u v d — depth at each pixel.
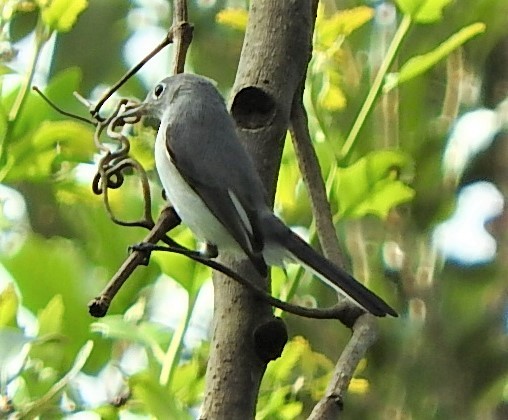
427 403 9.30
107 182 5.11
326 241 5.16
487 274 10.00
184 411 5.07
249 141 5.03
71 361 5.51
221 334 4.41
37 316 5.74
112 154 5.16
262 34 4.95
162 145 5.85
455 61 8.96
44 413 5.25
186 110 5.95
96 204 6.13
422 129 8.52
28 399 5.34
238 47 9.70
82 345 5.56
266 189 5.15
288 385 5.62
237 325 4.40
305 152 5.22
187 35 5.17
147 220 4.90
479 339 9.62
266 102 4.90
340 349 8.86
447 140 8.71
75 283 5.80
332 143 5.97
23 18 6.08
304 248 5.27
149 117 6.31
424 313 9.45
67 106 5.99
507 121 9.98
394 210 9.02
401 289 9.41
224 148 5.59
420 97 8.42
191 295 5.57
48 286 5.76
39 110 5.85
